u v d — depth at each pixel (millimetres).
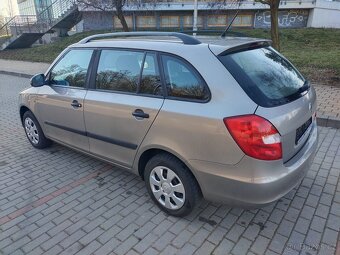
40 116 4262
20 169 4066
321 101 6074
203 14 19250
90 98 3352
